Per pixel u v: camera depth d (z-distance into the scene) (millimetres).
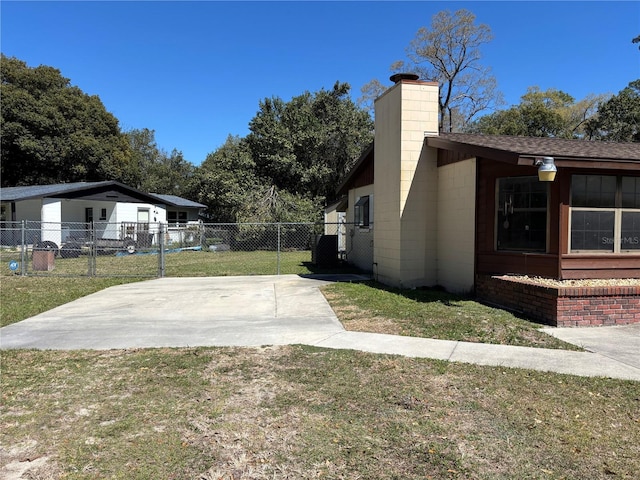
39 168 32250
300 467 2830
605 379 4262
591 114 40344
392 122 9703
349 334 6000
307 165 25203
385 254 10242
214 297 9039
